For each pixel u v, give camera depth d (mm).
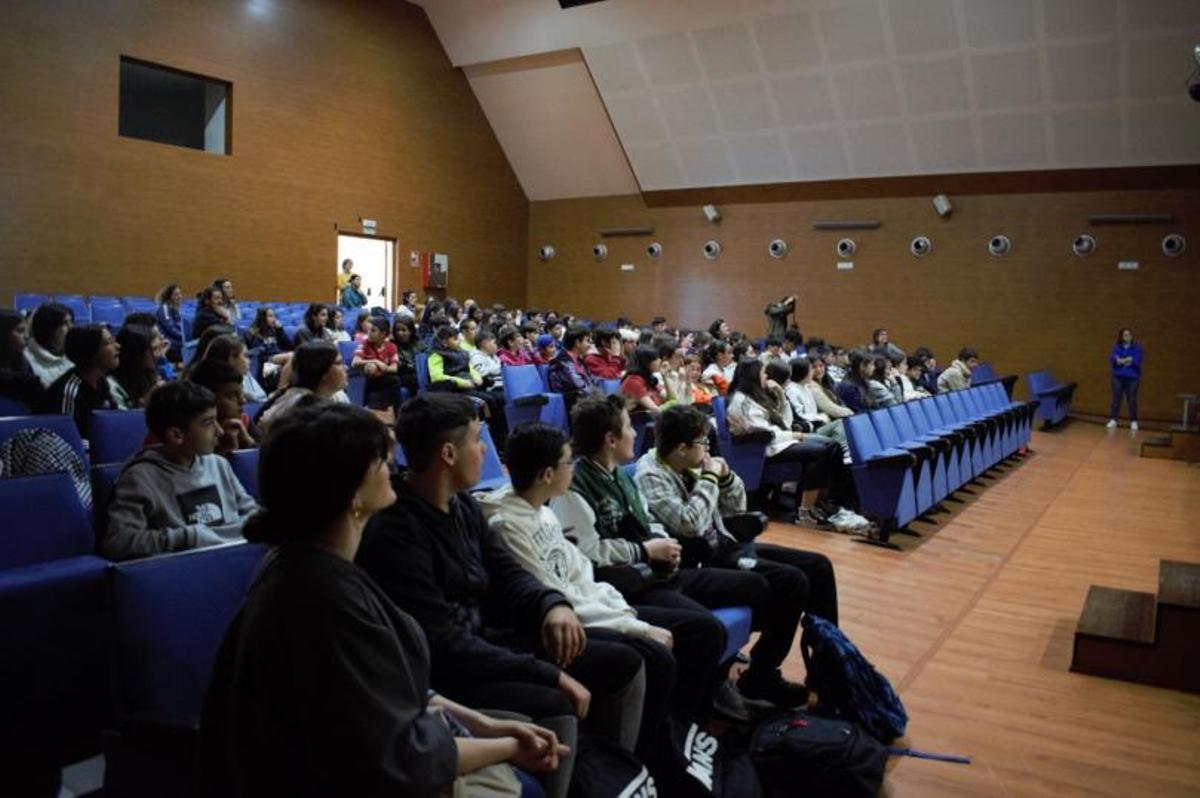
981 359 12812
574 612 2062
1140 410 11914
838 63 12250
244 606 1293
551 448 2281
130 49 10422
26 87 9555
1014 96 11562
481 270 15586
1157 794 2494
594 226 15984
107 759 1649
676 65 13297
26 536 2496
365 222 13414
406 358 8133
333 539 1311
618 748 1964
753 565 2959
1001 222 12547
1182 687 3209
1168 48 10406
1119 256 11852
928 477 5758
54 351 4555
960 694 3115
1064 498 6820
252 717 1226
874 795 2395
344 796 1185
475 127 15305
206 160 11273
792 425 6414
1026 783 2523
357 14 13086
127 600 1705
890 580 4480
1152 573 4738
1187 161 11156
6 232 9492
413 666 1353
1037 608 4098
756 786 2279
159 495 2545
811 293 14023
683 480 3092
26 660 2279
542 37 13773
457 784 1444
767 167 13883
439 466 1938
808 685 2863
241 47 11586
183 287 11109
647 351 6344
